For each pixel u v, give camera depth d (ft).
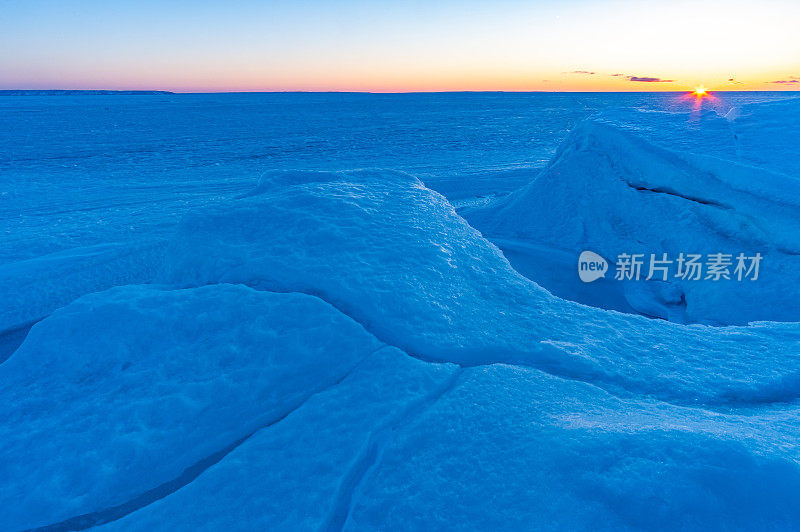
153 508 9.93
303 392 12.92
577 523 8.41
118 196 62.80
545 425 11.07
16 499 10.66
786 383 14.12
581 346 15.43
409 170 82.17
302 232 19.81
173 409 12.46
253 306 15.55
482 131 157.79
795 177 30.78
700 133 39.24
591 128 45.01
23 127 166.40
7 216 52.21
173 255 19.93
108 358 14.25
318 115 247.29
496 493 9.36
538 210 43.83
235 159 97.30
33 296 29.94
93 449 11.58
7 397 13.29
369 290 16.28
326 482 10.09
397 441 11.02
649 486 8.87
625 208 38.01
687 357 15.58
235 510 9.67
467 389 12.70
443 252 20.02
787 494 8.77
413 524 8.95
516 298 18.44
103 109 296.51
